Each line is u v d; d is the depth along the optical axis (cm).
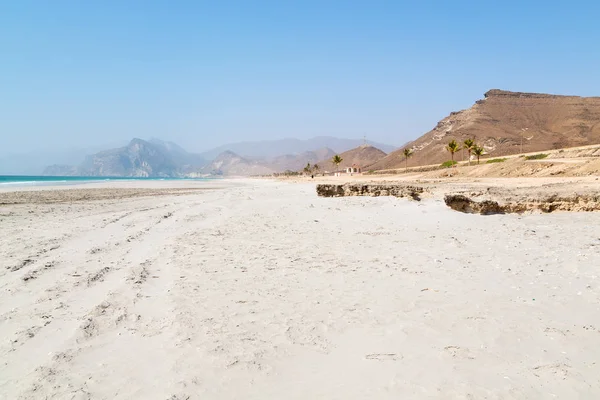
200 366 545
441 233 1650
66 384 496
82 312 743
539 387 493
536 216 2136
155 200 3738
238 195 4616
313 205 2922
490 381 507
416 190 3241
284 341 627
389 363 557
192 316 726
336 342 626
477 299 817
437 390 486
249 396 477
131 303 790
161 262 1141
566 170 5516
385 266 1101
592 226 1772
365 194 3441
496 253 1250
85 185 8281
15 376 518
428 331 662
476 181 5147
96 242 1430
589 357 568
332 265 1115
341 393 483
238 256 1227
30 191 5169
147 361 558
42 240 1449
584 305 773
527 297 826
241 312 751
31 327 669
